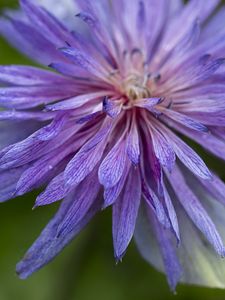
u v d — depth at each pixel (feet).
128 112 0.37
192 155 0.34
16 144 0.32
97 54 0.38
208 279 0.35
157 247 0.35
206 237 0.33
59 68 0.35
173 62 0.38
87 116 0.33
